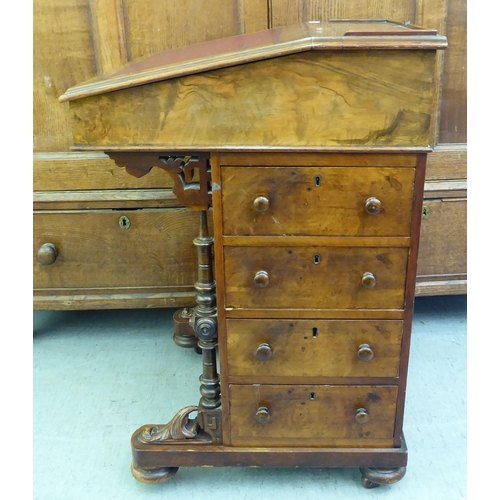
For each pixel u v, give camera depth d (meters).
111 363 1.76
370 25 1.28
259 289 1.09
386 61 0.91
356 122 0.95
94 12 1.55
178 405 1.53
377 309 1.10
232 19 1.57
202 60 0.94
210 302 1.15
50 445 1.38
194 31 1.58
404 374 1.14
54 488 1.24
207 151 0.98
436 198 1.73
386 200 1.02
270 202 1.03
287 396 1.17
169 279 1.77
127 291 1.79
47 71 1.60
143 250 1.74
